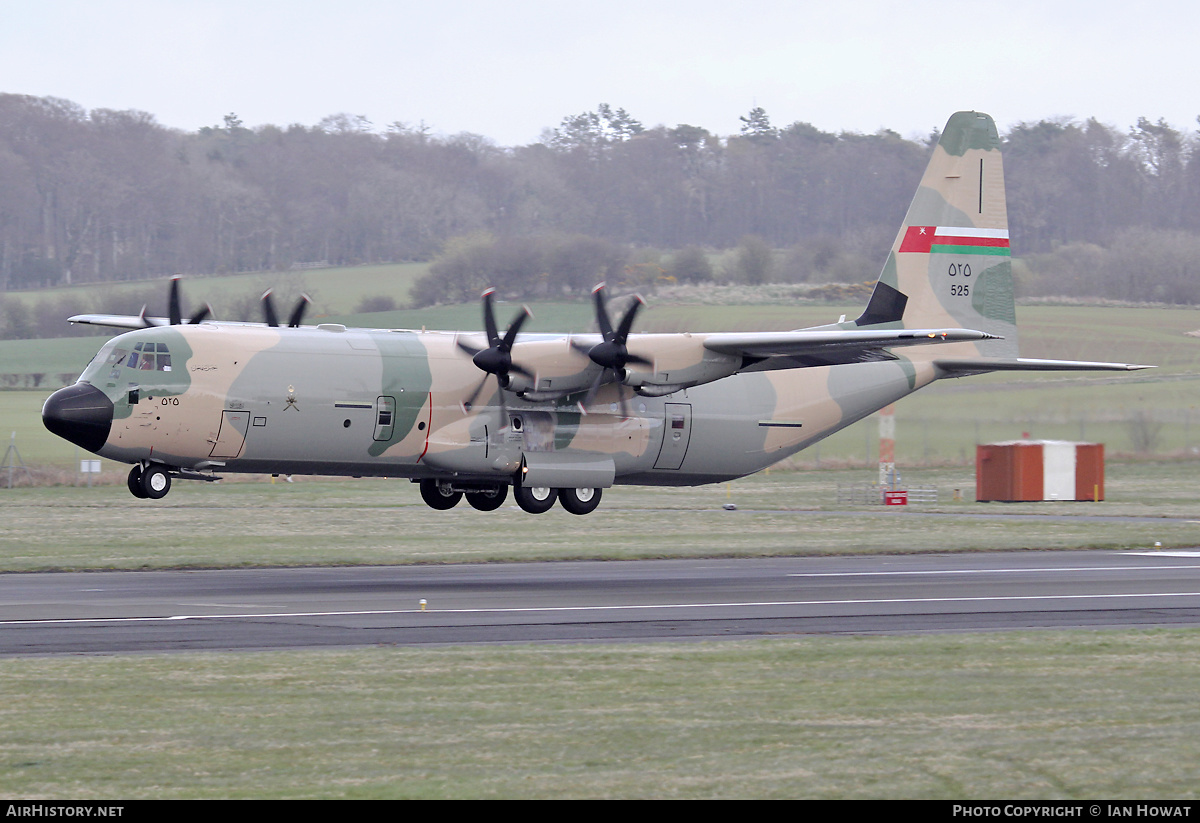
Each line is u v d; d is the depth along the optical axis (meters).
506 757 38.12
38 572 90.00
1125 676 50.75
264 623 63.34
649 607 71.12
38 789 34.72
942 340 90.88
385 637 59.31
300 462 88.19
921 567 97.12
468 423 91.62
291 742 39.69
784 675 50.69
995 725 42.31
